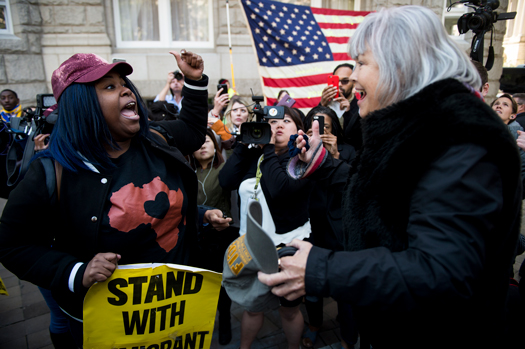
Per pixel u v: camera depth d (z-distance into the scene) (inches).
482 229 28.0
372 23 36.5
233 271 40.3
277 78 169.0
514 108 139.5
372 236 35.9
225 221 63.2
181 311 50.9
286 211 73.8
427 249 28.2
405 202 32.8
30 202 43.7
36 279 44.4
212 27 271.9
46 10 243.6
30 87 246.2
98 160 46.7
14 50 235.1
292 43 166.7
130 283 47.4
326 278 30.5
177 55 60.8
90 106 45.1
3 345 90.0
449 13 287.9
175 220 51.4
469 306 33.0
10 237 43.8
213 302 52.6
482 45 110.7
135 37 269.4
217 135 122.2
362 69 37.4
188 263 55.2
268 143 74.5
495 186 28.6
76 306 49.7
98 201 45.3
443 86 32.0
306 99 172.1
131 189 47.2
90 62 46.0
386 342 38.5
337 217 82.6
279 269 35.3
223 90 123.7
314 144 56.6
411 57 33.8
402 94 35.0
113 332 47.8
